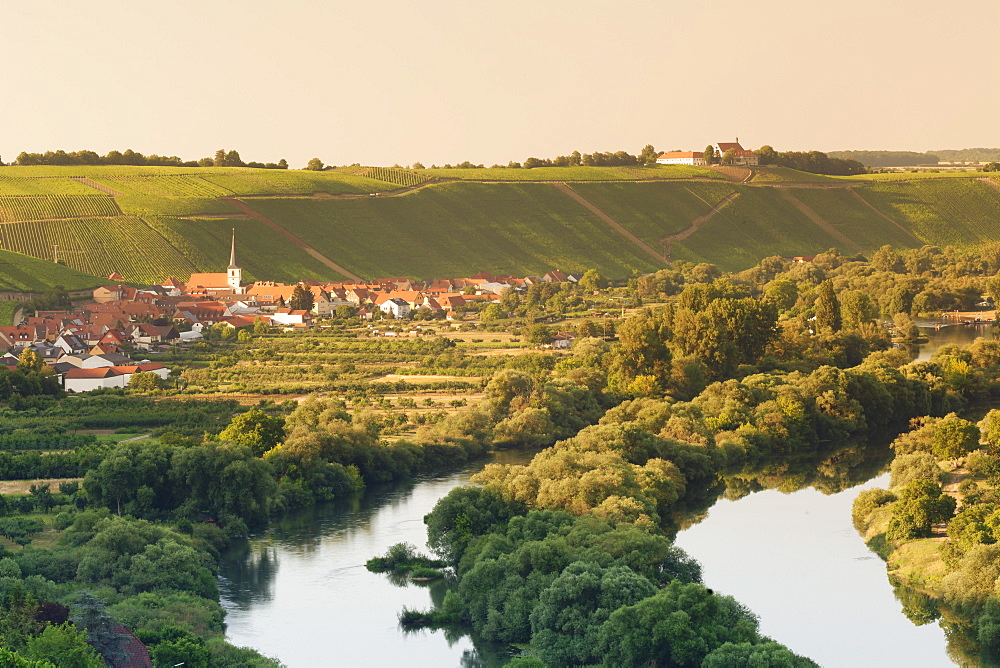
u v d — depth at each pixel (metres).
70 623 162.25
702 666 168.50
